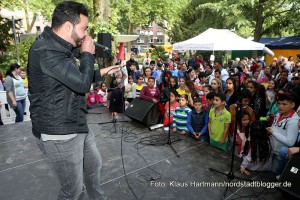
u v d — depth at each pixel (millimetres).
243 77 6059
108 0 6598
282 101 2688
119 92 5027
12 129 4359
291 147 2543
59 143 1289
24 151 3400
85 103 1427
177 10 22703
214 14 17172
